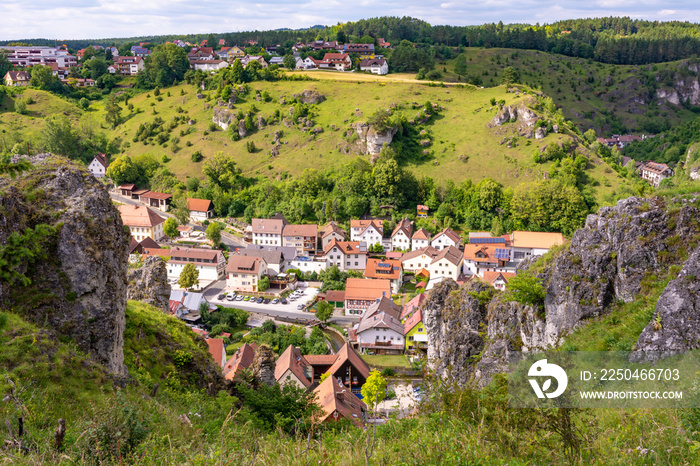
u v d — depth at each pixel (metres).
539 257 36.06
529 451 13.78
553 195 115.62
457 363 38.38
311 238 113.06
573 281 28.14
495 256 101.25
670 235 25.84
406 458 14.05
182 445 16.59
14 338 21.70
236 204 132.12
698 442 12.51
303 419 25.70
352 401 42.75
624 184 123.44
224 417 23.98
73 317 25.56
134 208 121.50
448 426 15.80
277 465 14.59
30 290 25.08
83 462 14.41
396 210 125.19
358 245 107.69
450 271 98.44
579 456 13.28
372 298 85.38
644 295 25.12
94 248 26.67
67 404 20.02
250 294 94.31
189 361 32.44
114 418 16.91
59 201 27.03
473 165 135.75
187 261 101.62
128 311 32.84
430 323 45.81
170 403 25.17
